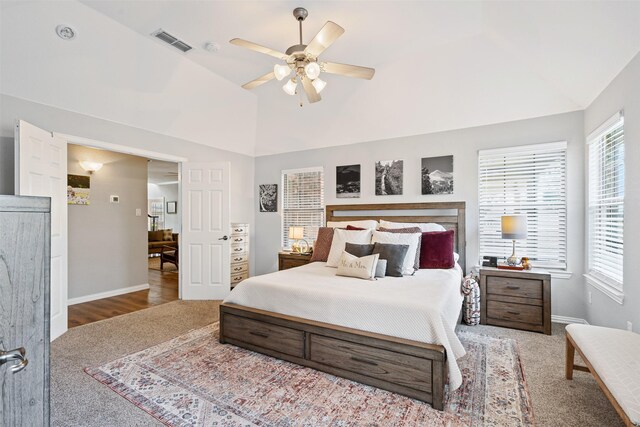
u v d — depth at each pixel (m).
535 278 3.34
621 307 2.64
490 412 1.99
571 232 3.60
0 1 2.45
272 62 3.72
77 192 4.56
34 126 2.89
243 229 5.53
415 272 3.46
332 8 2.71
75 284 4.53
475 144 4.11
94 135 3.65
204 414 1.98
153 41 3.27
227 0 2.62
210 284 4.80
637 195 2.39
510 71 3.44
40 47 2.83
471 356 2.78
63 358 2.74
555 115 3.68
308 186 5.43
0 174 2.90
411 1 2.63
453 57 3.46
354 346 2.35
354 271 3.18
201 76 3.98
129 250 5.25
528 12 2.53
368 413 1.99
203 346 3.01
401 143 4.59
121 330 3.43
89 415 1.96
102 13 2.81
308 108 4.71
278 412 2.00
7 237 0.85
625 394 1.49
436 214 4.37
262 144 5.68
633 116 2.44
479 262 4.08
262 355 2.80
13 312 0.86
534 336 3.24
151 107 4.00
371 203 4.81
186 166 4.80
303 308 2.66
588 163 3.43
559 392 2.21
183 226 4.81
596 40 2.46
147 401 2.11
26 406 0.89
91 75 3.28
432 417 1.95
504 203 3.96
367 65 3.74
